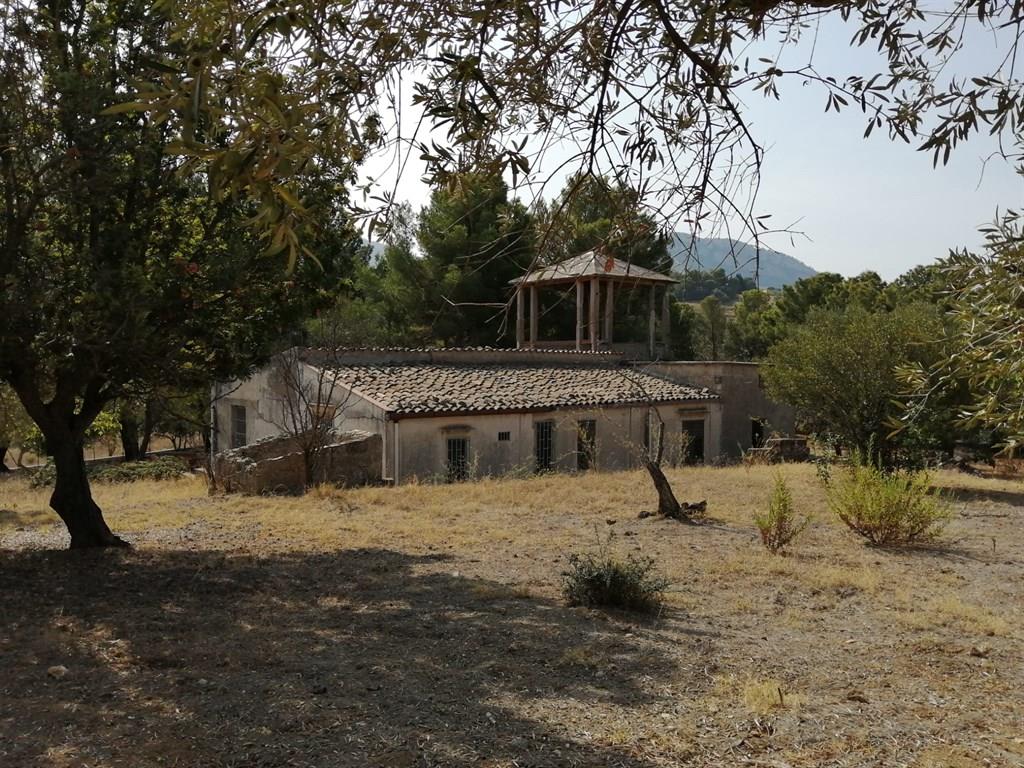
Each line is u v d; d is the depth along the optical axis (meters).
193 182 9.51
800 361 17.64
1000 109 2.86
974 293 3.12
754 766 4.47
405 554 10.61
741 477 17.94
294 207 2.09
